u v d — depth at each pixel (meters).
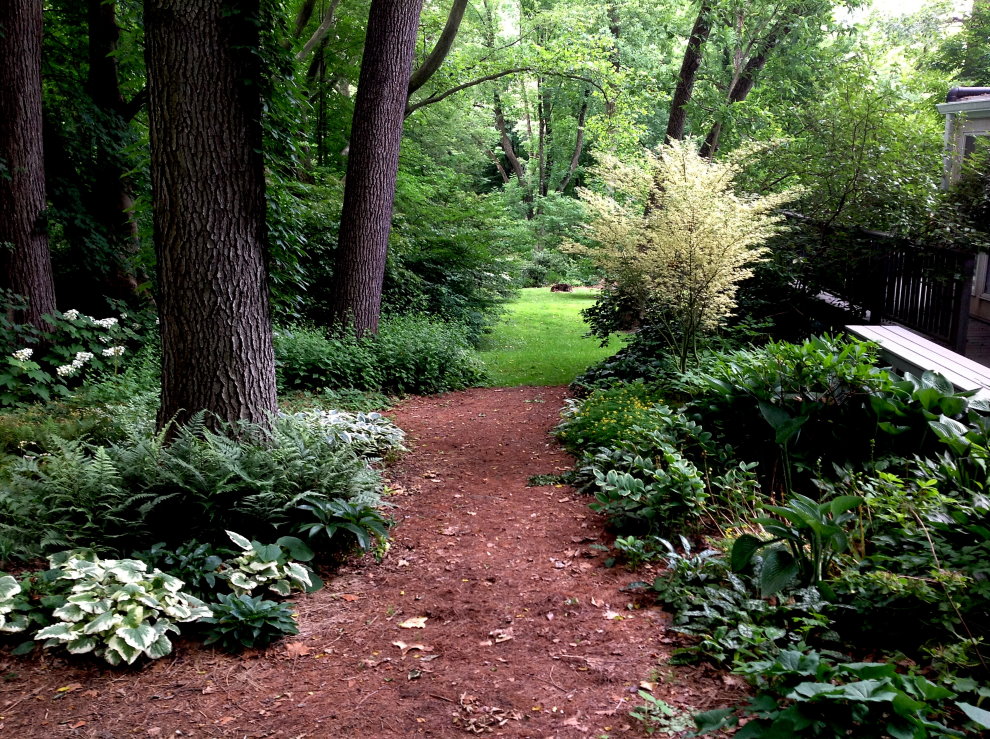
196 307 4.98
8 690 2.98
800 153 9.36
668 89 17.78
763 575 3.21
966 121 9.80
